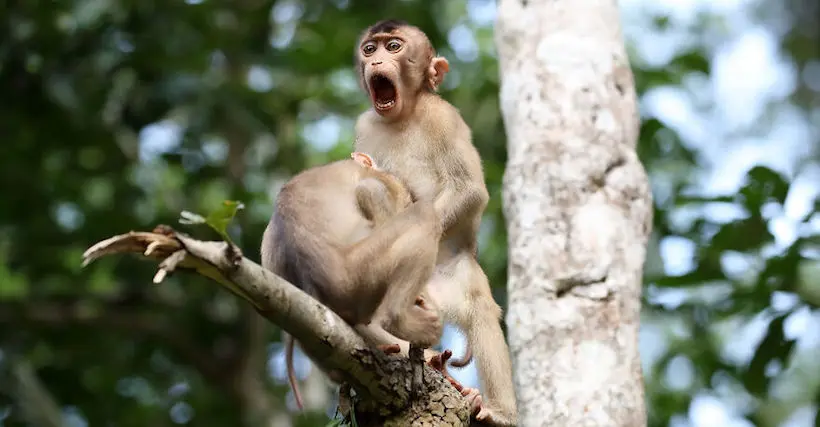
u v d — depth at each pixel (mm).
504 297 15664
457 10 17797
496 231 15844
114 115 17188
